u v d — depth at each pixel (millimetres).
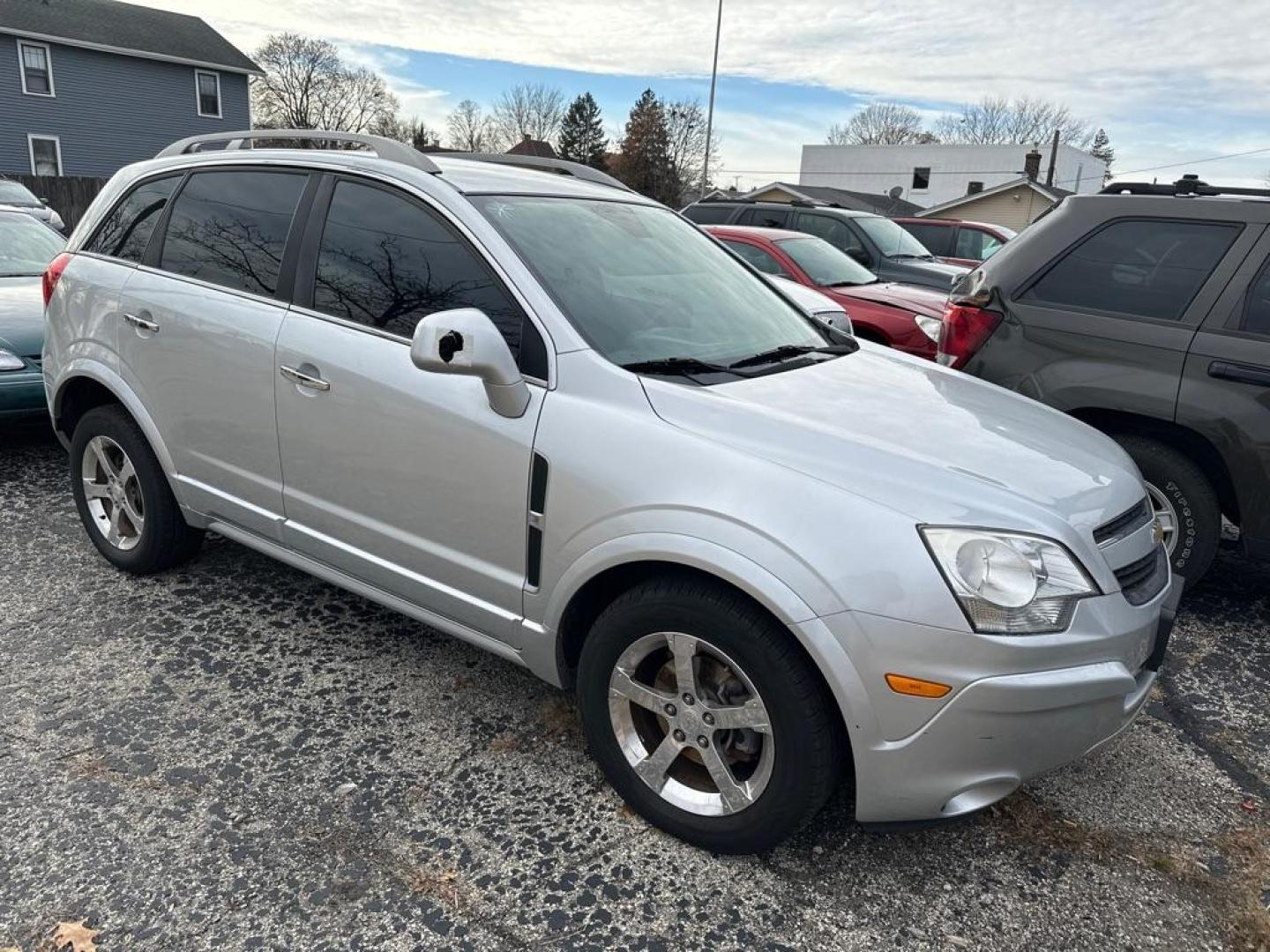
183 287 3428
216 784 2705
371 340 2885
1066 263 4199
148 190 3756
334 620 3711
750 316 3279
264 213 3291
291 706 3109
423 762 2846
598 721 2590
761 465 2260
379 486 2885
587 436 2451
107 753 2822
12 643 3434
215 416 3324
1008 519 2182
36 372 5184
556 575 2527
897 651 2092
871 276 8648
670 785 2531
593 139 76000
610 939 2221
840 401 2678
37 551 4246
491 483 2613
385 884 2355
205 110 34156
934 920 2328
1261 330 3725
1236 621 4121
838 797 2791
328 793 2686
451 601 2818
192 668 3312
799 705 2207
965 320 4434
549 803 2686
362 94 69438
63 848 2426
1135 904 2414
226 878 2350
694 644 2354
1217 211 3887
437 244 2855
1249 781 2977
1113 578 2291
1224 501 3982
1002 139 74688
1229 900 2443
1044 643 2111
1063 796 2852
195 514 3602
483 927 2236
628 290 2941
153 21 33812
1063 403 4125
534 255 2781
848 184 53469
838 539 2139
